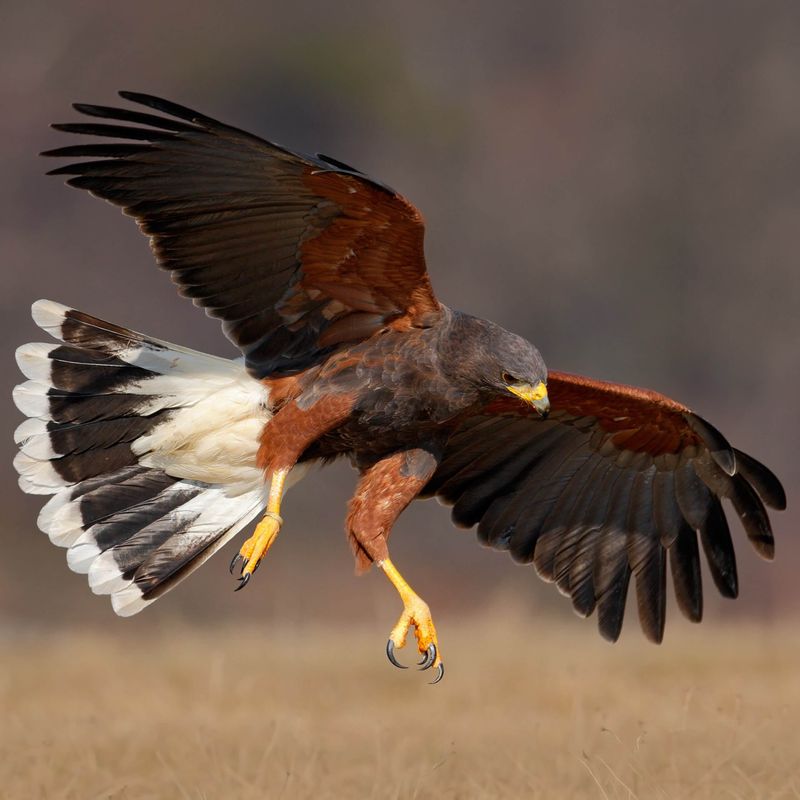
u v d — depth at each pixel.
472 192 40.56
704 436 11.29
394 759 10.67
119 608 10.67
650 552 12.17
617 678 14.52
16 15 38.97
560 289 39.41
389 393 10.58
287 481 11.09
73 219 35.72
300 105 40.59
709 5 42.53
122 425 10.76
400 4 42.88
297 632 19.36
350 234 10.21
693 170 40.75
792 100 41.25
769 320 38.69
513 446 12.20
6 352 34.12
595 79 42.41
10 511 30.53
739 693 13.10
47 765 10.69
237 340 10.77
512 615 19.12
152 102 9.34
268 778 10.39
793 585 32.59
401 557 31.77
